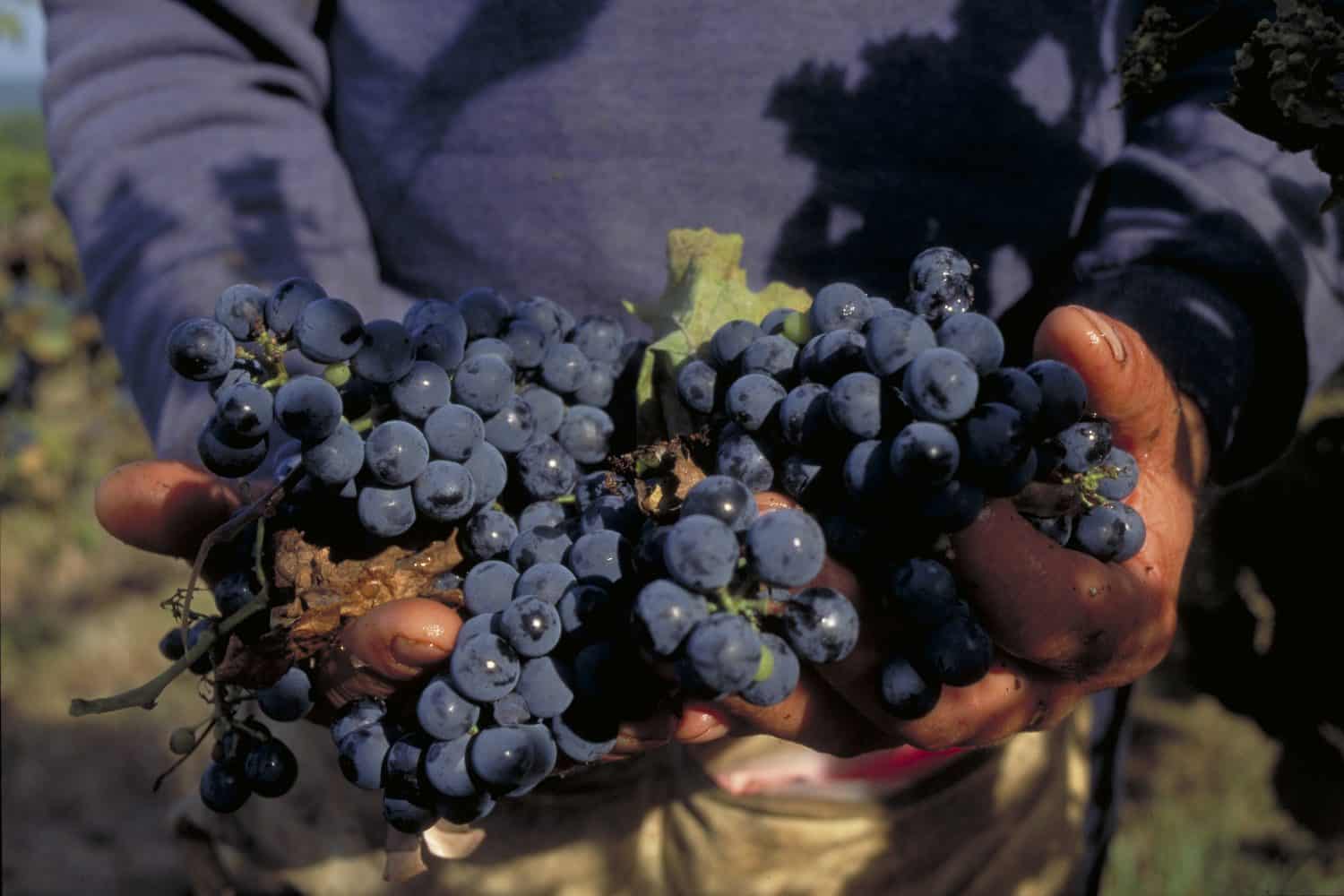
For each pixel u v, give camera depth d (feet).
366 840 5.77
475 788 3.43
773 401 3.54
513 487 4.03
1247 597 8.13
